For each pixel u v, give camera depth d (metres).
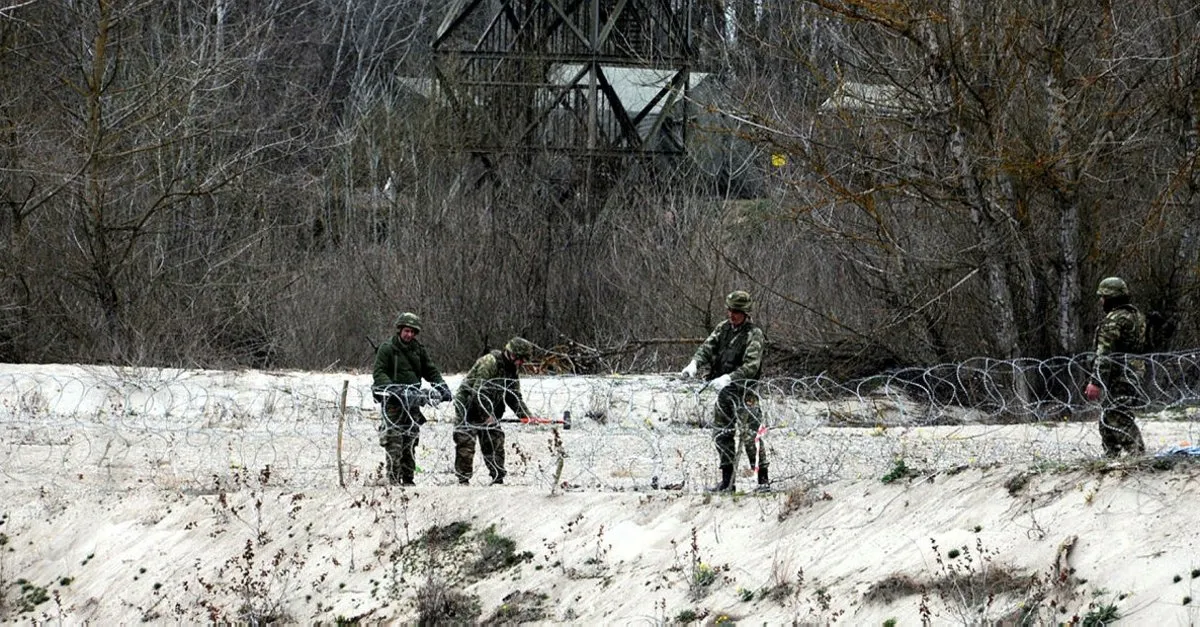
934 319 40.06
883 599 16.17
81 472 26.12
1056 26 36.91
